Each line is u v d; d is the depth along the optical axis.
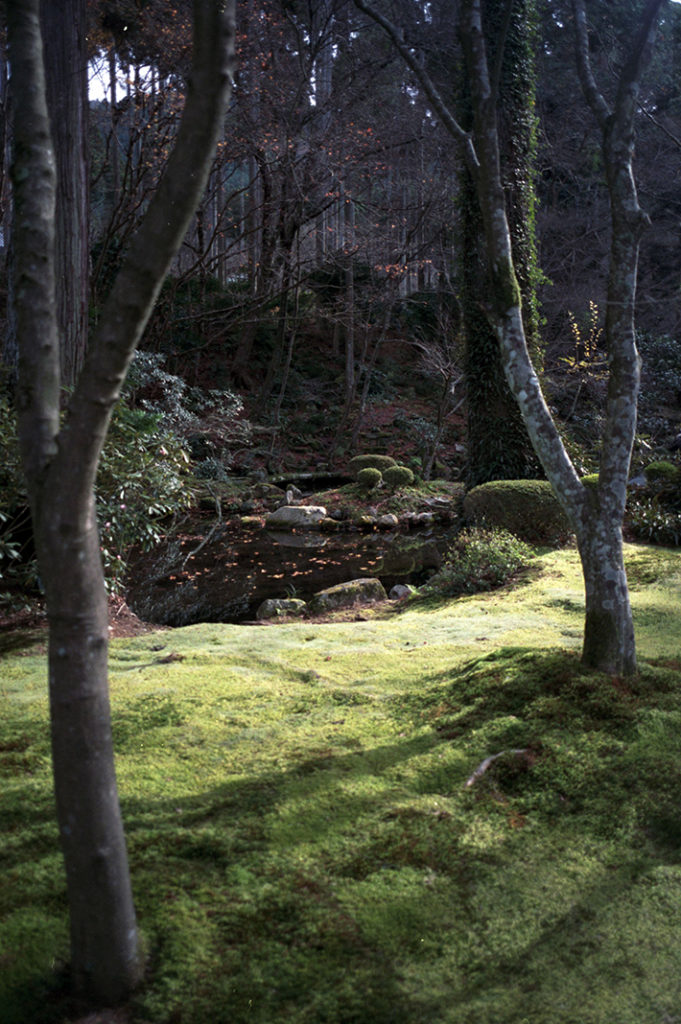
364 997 1.96
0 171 10.94
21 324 1.72
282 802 2.82
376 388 22.22
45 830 2.69
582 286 20.05
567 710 3.29
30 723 3.76
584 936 2.19
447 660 4.64
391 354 23.80
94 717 1.79
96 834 1.84
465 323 10.92
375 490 15.18
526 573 7.41
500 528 8.86
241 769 3.15
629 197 3.45
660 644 4.59
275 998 1.95
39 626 5.85
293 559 10.66
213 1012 1.91
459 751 3.12
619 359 3.45
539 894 2.35
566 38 19.14
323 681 4.34
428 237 19.41
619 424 3.49
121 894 1.91
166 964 2.03
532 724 3.23
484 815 2.73
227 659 4.87
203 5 1.56
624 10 14.39
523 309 10.88
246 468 16.86
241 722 3.68
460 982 2.02
